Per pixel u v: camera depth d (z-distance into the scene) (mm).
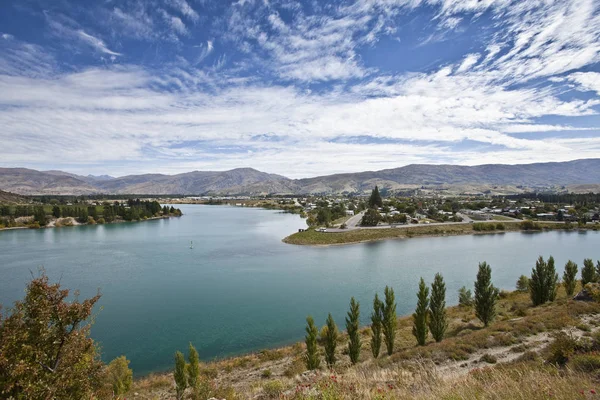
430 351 28797
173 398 28688
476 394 11516
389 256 101438
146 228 178000
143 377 35406
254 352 41438
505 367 19938
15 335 14422
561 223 168000
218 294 64438
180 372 27688
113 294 64188
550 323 31672
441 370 24375
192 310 55812
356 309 33344
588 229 160250
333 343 32906
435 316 36781
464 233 149000
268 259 97750
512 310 47375
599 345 18953
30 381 14062
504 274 78688
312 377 24062
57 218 196000
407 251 109625
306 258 99062
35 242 129125
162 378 34281
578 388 10914
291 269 84938
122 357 30672
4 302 57406
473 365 24812
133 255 102500
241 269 84938
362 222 161375
